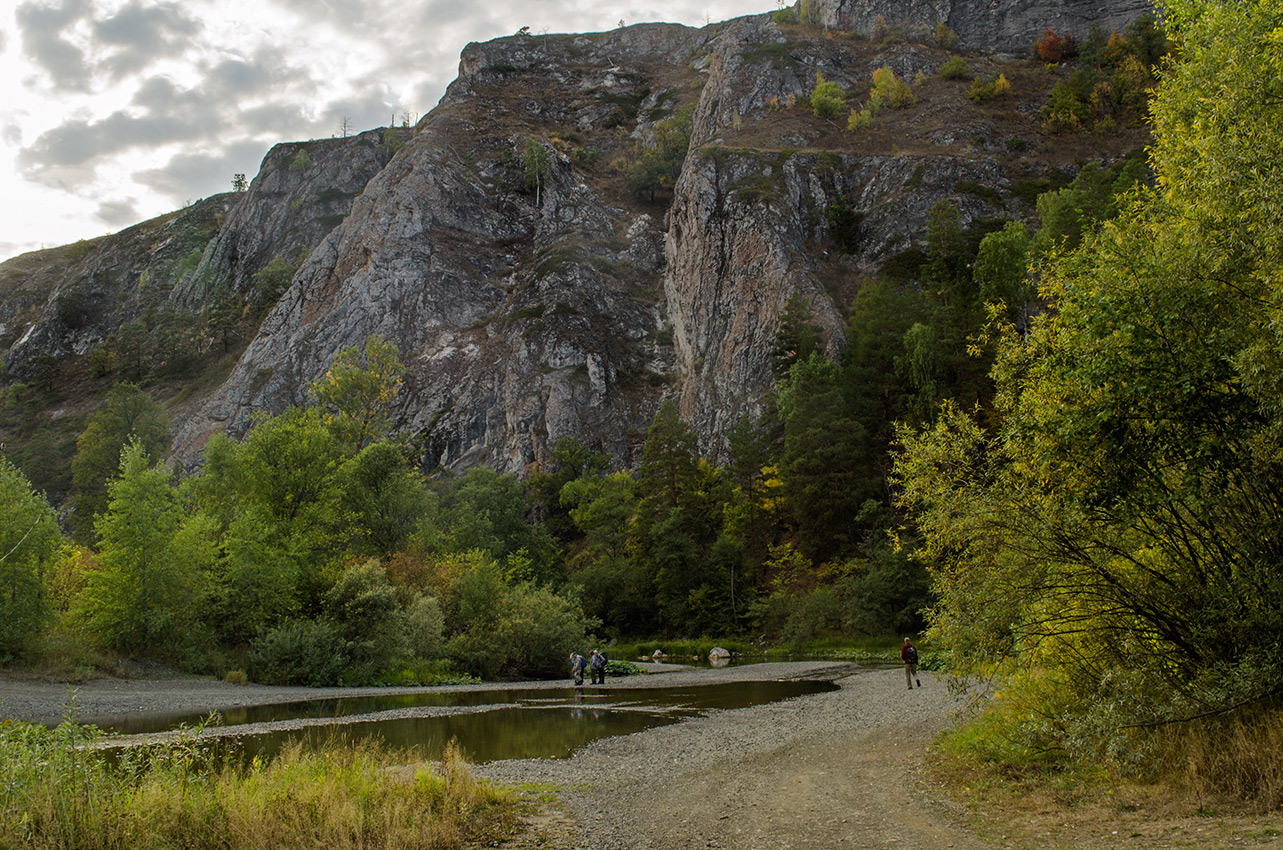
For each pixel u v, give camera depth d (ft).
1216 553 32.78
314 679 100.99
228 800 28.78
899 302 249.55
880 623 174.60
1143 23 419.54
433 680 114.73
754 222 330.54
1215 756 28.58
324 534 139.95
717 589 223.10
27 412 489.67
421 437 332.19
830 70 439.22
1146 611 33.22
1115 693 32.17
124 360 510.58
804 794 36.22
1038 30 466.70
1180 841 23.11
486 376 359.25
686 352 359.25
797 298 273.54
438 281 399.03
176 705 73.41
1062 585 34.22
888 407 231.71
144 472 101.50
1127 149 344.69
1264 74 31.35
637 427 347.97
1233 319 30.12
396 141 607.78
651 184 495.41
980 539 35.78
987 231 305.12
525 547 234.58
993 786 33.65
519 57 650.02
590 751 52.01
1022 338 40.19
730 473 257.55
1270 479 30.17
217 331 513.86
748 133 395.14
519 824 31.58
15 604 82.43
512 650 130.11
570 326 373.61
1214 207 31.01
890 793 34.91
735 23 501.97
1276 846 21.17
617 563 248.32
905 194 331.57
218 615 108.47
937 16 485.56
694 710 76.69
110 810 26.35
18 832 24.17
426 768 39.81
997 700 43.37
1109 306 31.86
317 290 410.31
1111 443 31.22
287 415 149.48
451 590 138.41
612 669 137.39
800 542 212.84
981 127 375.45
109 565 97.35
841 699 81.87
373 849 26.94
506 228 452.76
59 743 29.43
